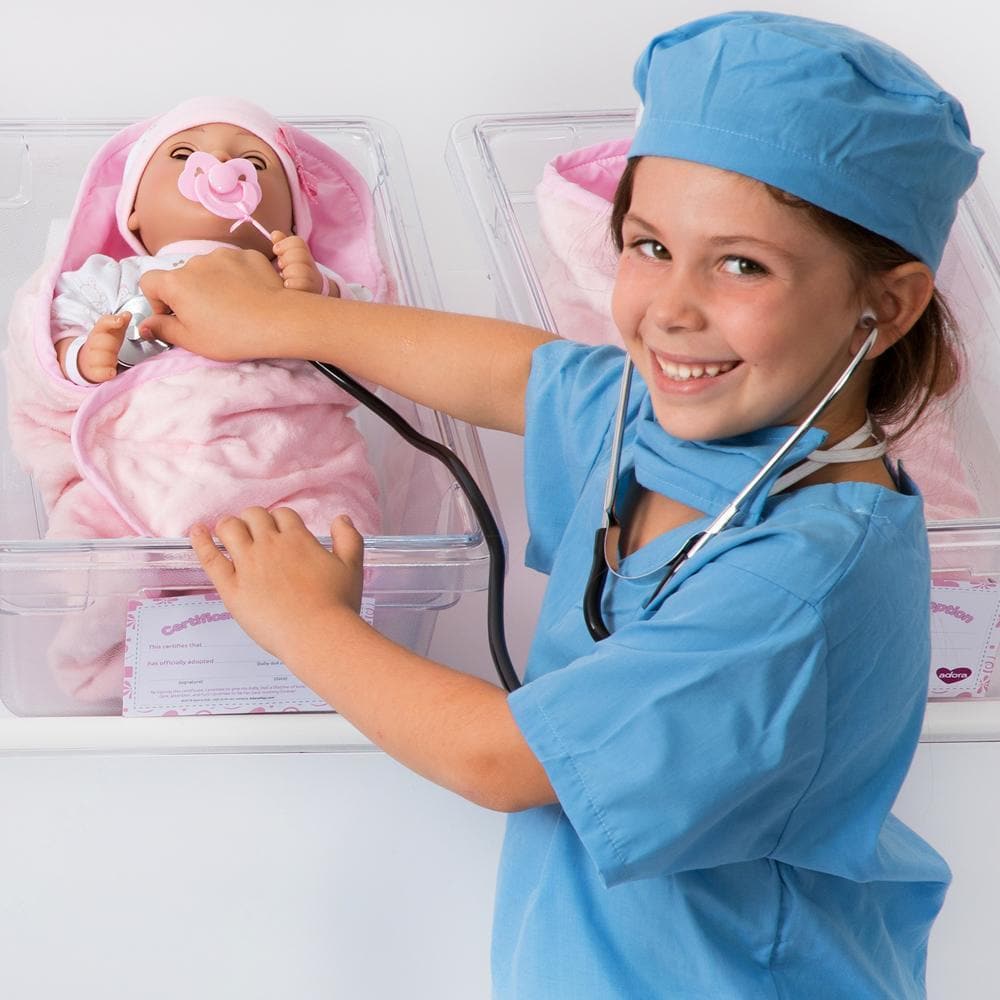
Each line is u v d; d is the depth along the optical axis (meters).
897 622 0.88
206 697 1.30
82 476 1.27
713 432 0.89
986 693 1.41
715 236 0.83
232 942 1.19
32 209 1.61
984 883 1.30
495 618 1.17
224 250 1.32
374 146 1.70
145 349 1.32
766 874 0.96
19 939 1.17
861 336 0.89
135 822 1.27
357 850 1.27
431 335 1.21
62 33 2.12
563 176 1.73
